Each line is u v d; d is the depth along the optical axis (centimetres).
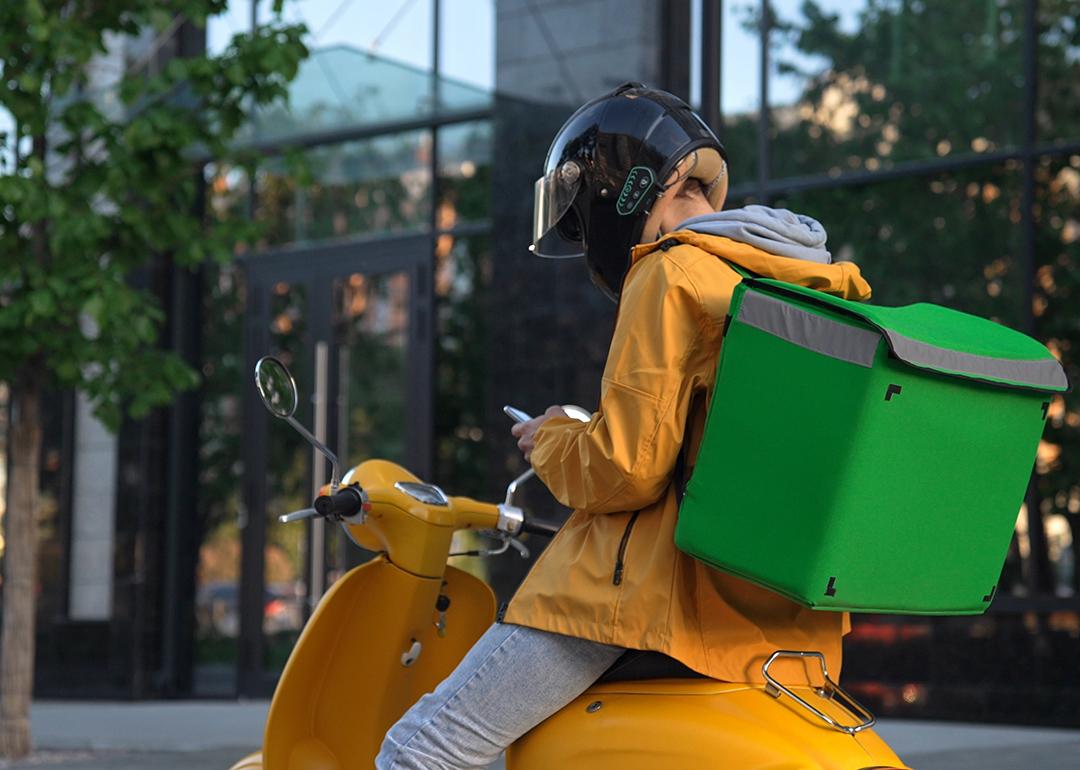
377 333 1004
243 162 710
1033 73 791
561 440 226
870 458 201
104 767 675
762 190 866
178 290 1089
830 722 220
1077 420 768
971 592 225
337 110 1020
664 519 223
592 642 229
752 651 224
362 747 292
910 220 824
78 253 685
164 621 1074
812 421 203
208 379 1087
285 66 671
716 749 216
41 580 1095
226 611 1062
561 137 253
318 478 1012
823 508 202
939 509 212
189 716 938
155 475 1073
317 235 1044
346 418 1012
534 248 261
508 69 906
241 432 1062
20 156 704
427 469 968
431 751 235
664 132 244
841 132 846
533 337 884
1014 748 666
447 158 984
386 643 290
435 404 973
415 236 988
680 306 216
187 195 716
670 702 225
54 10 662
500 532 300
